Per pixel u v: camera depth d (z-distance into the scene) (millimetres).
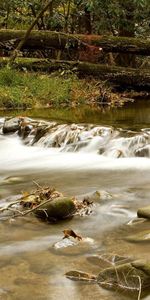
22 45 12695
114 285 3049
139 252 3525
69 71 12836
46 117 9008
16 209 4656
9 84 12023
